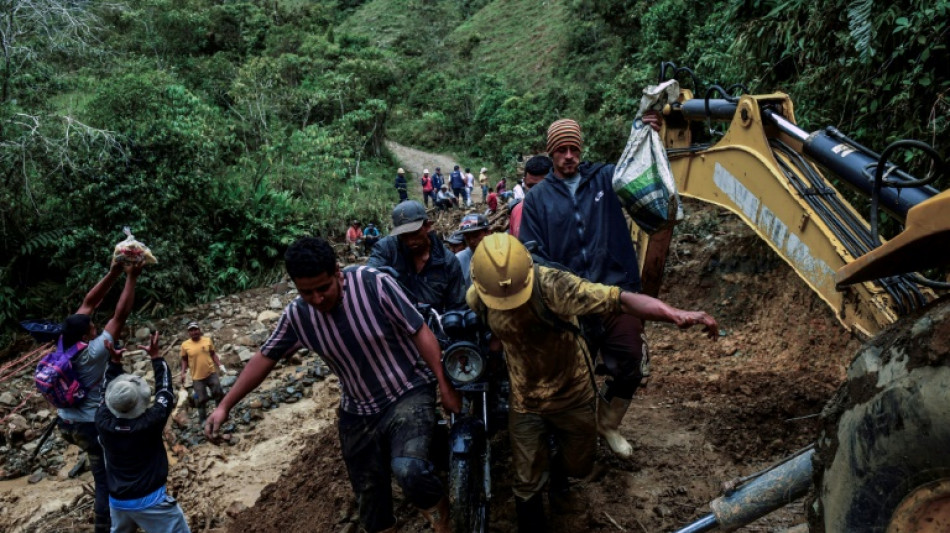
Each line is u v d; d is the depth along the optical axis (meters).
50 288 13.98
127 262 4.89
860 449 1.82
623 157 3.22
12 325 13.30
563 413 3.20
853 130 5.55
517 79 43.31
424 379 3.39
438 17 60.38
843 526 1.90
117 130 14.38
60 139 13.63
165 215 14.55
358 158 27.22
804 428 4.43
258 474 7.07
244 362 10.72
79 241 13.60
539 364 3.05
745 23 6.90
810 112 5.82
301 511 4.84
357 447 3.35
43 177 13.75
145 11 31.55
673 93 3.54
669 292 8.05
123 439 4.27
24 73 14.95
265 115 24.77
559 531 3.68
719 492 3.86
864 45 4.75
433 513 3.98
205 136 15.50
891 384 1.72
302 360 10.10
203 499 6.64
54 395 5.01
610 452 4.34
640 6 26.53
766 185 3.17
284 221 16.80
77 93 17.28
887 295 2.62
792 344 6.25
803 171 3.06
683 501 3.82
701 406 5.02
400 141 40.88
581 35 39.25
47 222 14.04
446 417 3.97
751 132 3.28
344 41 44.25
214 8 36.50
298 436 7.93
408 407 3.25
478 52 52.34
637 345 3.67
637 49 28.17
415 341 3.22
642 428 4.73
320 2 67.75
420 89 45.22
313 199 18.50
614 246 3.59
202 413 8.48
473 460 3.38
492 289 2.75
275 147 20.00
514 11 56.28
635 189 3.10
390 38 57.34
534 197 3.73
